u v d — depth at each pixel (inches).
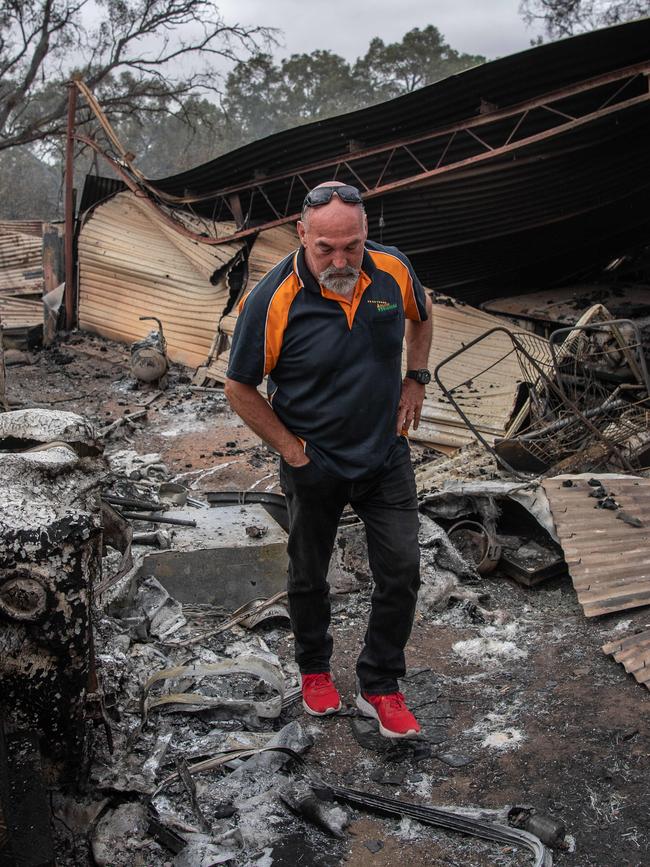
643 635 151.0
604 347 251.3
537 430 240.5
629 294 447.8
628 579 170.9
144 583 162.4
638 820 109.5
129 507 189.0
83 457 110.1
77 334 586.9
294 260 112.9
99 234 574.2
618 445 232.1
